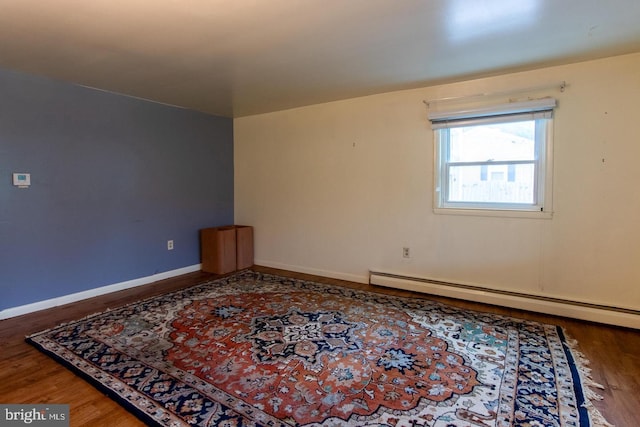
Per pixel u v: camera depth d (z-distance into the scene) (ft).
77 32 7.26
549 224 10.03
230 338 8.46
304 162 14.49
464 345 8.05
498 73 10.19
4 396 6.24
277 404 5.99
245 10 6.37
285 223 15.26
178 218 14.44
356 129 13.07
